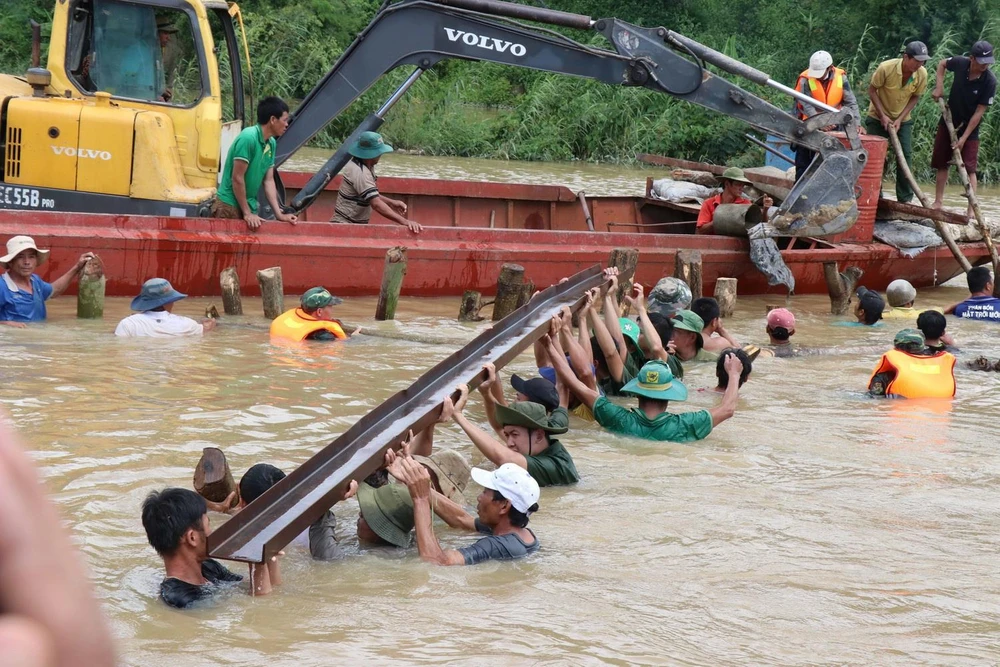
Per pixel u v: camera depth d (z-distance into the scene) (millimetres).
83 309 9711
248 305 10898
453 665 3988
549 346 7574
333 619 4367
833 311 12562
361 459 5000
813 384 9055
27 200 10781
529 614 4508
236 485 5516
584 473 6500
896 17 33719
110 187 10805
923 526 5832
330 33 32625
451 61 35906
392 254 10461
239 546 4344
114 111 10727
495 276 11945
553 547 5316
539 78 34969
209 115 11039
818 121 12570
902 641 4406
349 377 8414
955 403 8539
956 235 14375
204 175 11148
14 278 9508
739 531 5637
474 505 5949
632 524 5672
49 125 10664
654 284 12625
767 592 4863
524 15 11945
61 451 6230
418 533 5082
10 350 8531
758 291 13477
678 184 15672
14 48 29172
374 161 12125
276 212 11148
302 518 4551
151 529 4480
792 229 12812
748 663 4137
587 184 23891
